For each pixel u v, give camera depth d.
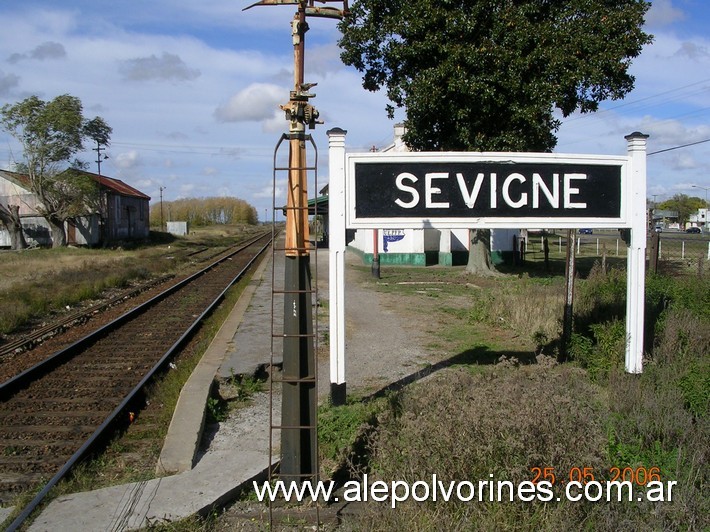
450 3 15.83
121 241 46.84
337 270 6.16
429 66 16.53
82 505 4.24
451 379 5.39
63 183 39.19
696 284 11.38
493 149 16.28
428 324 11.80
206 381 7.01
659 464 4.63
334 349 6.26
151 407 7.10
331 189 6.08
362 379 7.73
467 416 4.12
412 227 6.12
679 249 35.94
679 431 5.08
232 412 6.61
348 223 6.10
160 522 3.98
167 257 34.66
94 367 9.02
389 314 13.09
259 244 54.56
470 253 22.38
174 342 10.87
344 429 5.64
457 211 6.15
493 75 15.43
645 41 15.48
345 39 17.28
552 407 4.19
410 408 5.39
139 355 9.82
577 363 7.74
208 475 4.74
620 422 5.23
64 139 39.09
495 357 8.87
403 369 8.22
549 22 15.65
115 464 5.46
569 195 6.28
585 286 13.04
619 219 6.43
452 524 3.75
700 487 4.36
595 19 15.51
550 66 15.21
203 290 19.22
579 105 16.78
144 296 18.05
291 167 4.38
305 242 4.42
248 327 11.13
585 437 4.19
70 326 12.77
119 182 60.38
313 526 4.17
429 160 6.10
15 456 5.59
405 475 4.14
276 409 6.66
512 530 3.76
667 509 4.00
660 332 8.38
